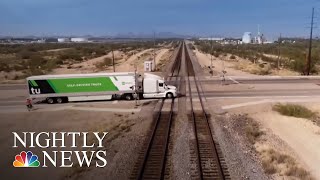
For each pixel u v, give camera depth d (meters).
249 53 139.50
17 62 109.38
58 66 94.81
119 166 22.00
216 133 29.08
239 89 51.12
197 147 25.05
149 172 20.86
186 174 20.45
